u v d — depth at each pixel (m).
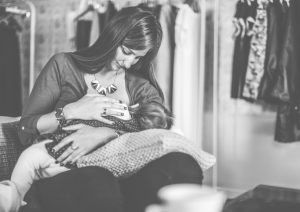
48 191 1.34
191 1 3.01
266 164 3.20
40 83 1.74
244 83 2.97
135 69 1.86
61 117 1.65
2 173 1.67
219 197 0.61
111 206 1.27
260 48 2.89
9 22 3.17
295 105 2.79
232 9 3.25
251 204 1.42
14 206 1.39
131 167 1.42
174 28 3.01
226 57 3.29
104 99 1.69
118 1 3.31
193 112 3.04
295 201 1.43
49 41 3.80
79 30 3.27
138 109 1.76
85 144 1.54
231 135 3.31
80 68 1.77
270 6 2.83
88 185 1.30
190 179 1.33
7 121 1.87
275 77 2.81
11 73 3.21
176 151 1.40
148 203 1.31
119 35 1.73
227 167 3.34
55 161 1.52
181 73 2.99
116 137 1.60
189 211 0.59
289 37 2.76
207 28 3.27
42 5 3.81
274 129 3.16
